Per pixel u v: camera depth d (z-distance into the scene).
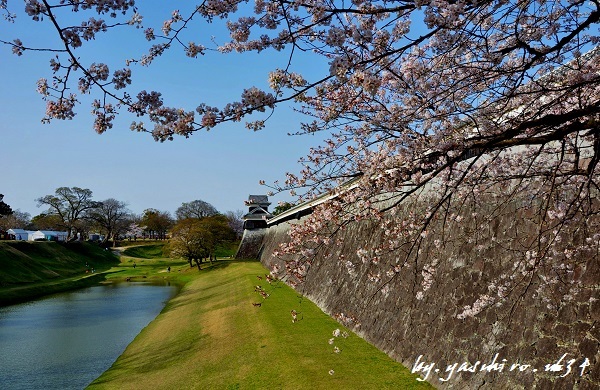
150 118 4.50
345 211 6.67
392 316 13.60
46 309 32.62
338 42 4.09
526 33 5.47
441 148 5.14
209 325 21.88
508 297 9.11
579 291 7.58
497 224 10.25
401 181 6.16
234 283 35.22
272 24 4.56
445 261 11.87
